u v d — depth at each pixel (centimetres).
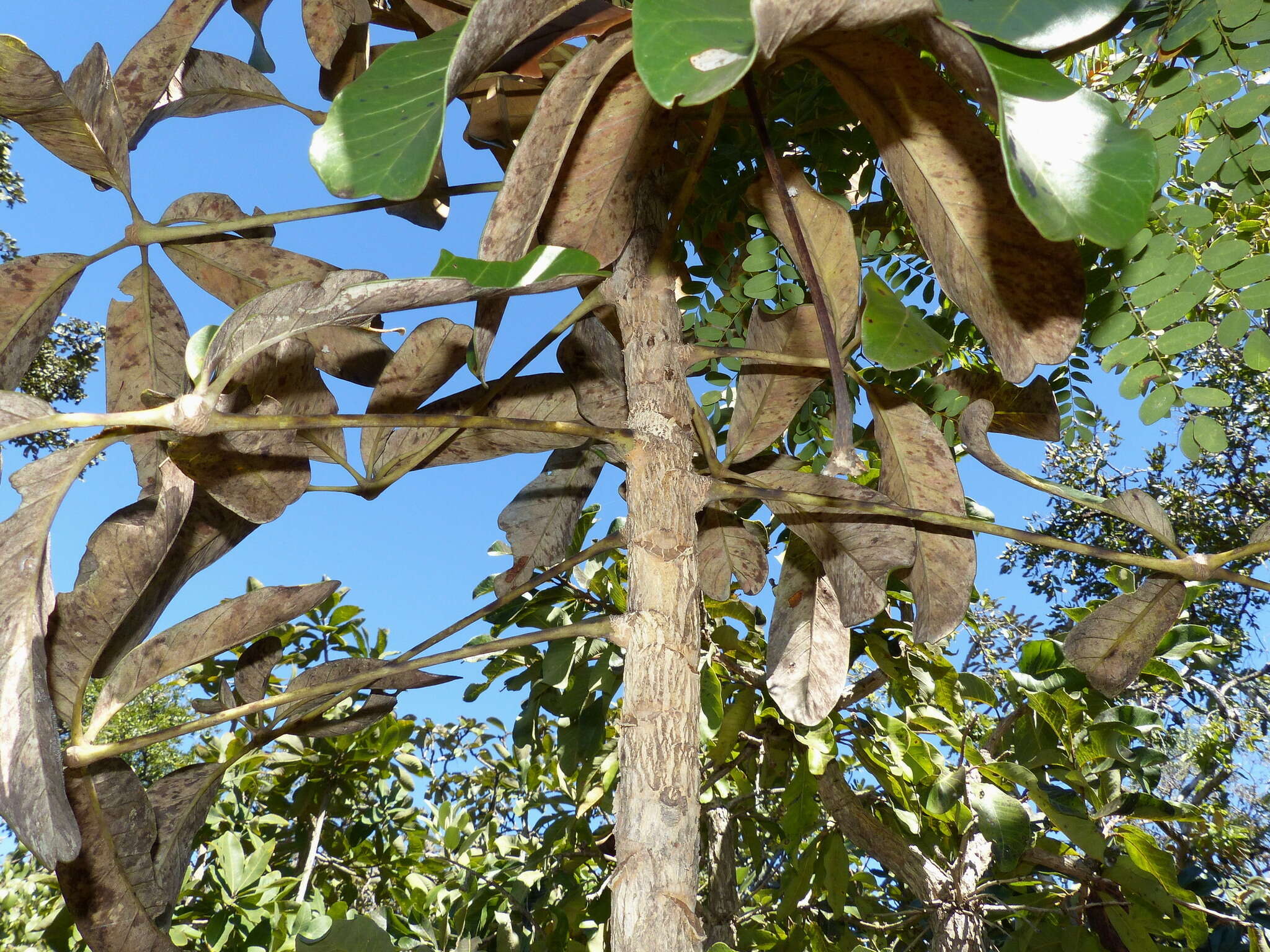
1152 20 78
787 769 197
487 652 82
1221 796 268
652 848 68
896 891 275
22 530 68
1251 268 75
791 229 77
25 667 65
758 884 281
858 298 92
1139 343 80
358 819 281
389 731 255
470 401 103
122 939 83
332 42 113
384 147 57
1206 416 78
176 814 93
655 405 87
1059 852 186
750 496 87
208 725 79
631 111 81
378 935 80
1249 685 334
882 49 76
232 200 107
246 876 199
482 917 218
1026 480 88
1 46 71
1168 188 95
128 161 90
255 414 86
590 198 85
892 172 83
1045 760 170
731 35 48
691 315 120
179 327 108
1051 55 62
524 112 121
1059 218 50
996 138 77
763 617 212
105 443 73
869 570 101
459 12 109
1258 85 72
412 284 62
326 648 235
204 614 79
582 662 185
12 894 288
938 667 183
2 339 97
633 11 47
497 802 326
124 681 79
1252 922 174
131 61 96
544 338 98
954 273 82
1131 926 170
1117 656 99
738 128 108
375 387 101
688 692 75
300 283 64
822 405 131
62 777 64
